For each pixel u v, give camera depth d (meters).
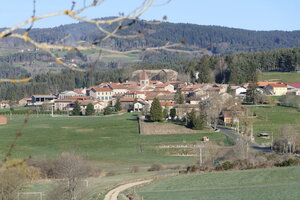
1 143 124.44
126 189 70.62
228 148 112.94
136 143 128.12
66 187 57.03
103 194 66.00
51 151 117.62
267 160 86.50
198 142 124.06
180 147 119.44
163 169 93.62
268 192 61.59
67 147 123.06
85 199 60.06
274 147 108.50
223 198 60.22
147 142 128.50
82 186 59.00
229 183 70.88
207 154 106.62
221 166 82.88
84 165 79.94
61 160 72.69
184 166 95.62
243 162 84.56
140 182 77.50
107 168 96.88
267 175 73.31
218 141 125.38
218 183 71.44
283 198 57.03
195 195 63.88
